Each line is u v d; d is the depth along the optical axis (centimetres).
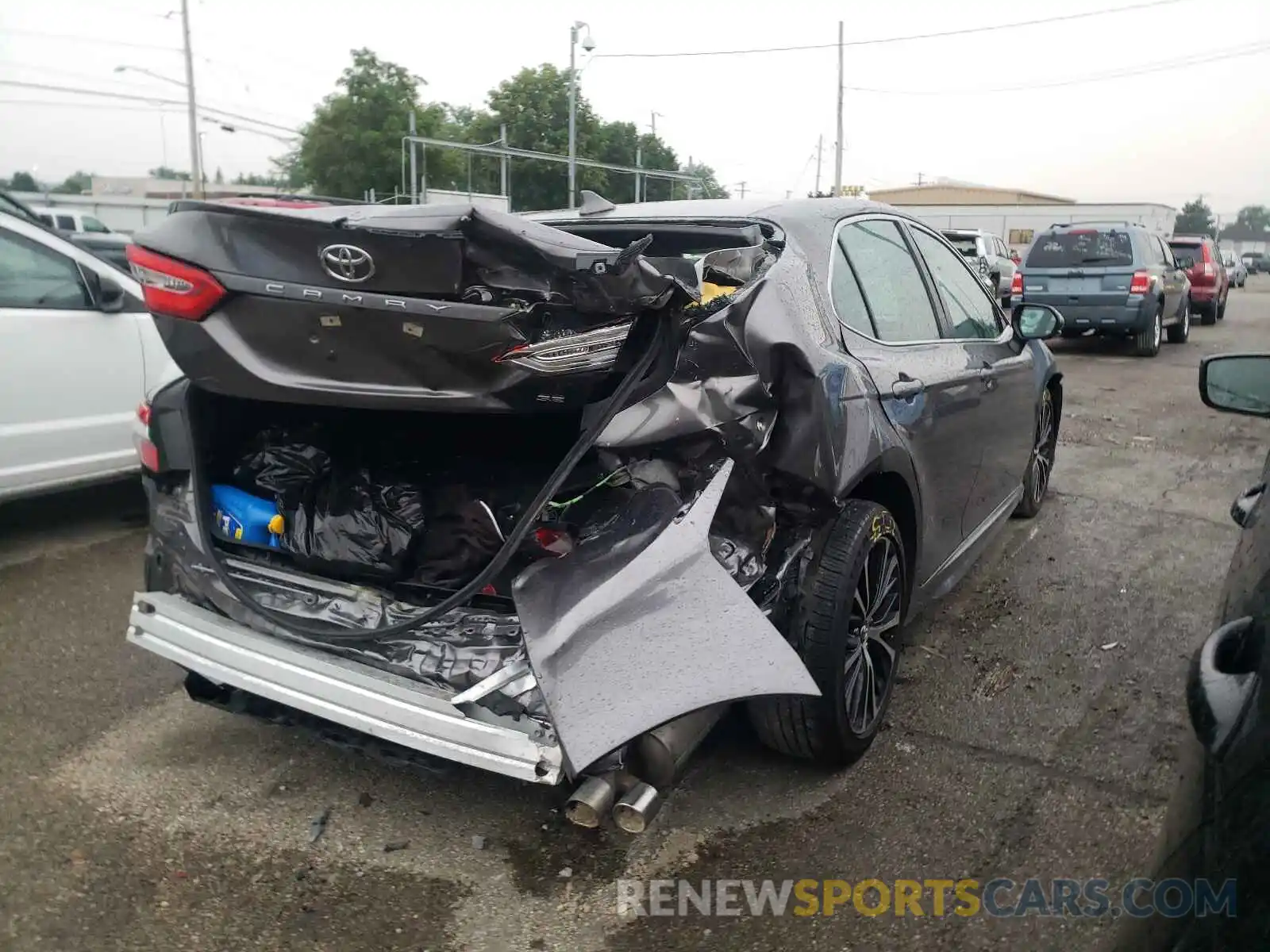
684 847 291
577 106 4728
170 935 254
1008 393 460
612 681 224
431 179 4544
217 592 290
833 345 304
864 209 383
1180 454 784
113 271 567
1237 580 161
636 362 261
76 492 651
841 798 314
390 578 279
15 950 248
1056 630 441
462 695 242
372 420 318
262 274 244
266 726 358
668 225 348
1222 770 121
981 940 253
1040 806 308
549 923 261
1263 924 106
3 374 507
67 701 373
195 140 4484
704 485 261
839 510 297
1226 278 2095
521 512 284
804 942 254
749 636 231
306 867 282
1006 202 6003
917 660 412
